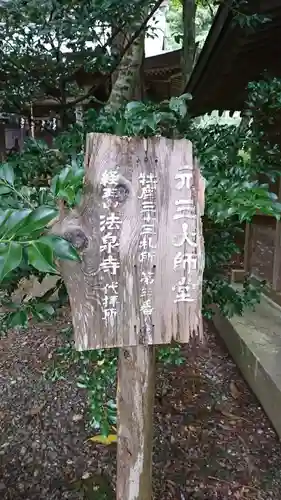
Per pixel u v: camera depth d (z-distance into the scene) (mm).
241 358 3396
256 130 2180
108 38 3064
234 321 3750
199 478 2279
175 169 1293
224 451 2496
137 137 1254
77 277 1278
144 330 1338
